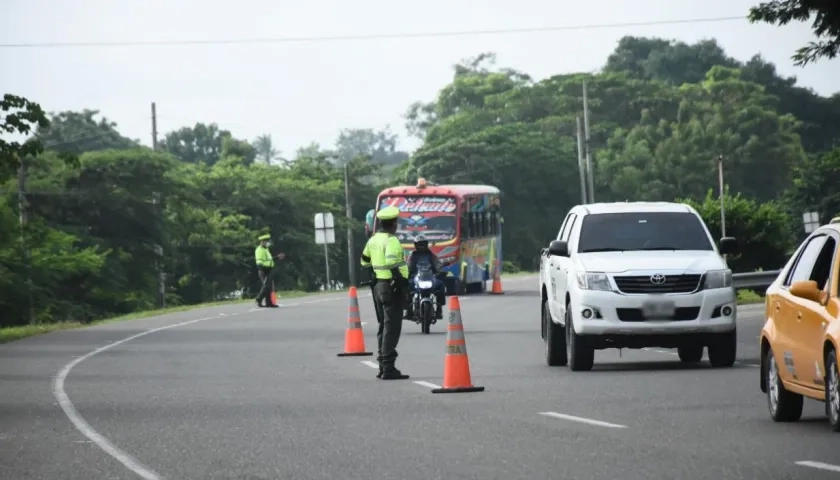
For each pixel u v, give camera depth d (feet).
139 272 353.31
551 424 71.31
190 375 108.58
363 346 126.93
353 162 539.29
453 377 90.17
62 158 196.24
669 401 81.66
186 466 59.16
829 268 66.95
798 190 474.49
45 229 311.47
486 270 265.13
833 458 56.75
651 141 643.86
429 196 255.50
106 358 129.49
